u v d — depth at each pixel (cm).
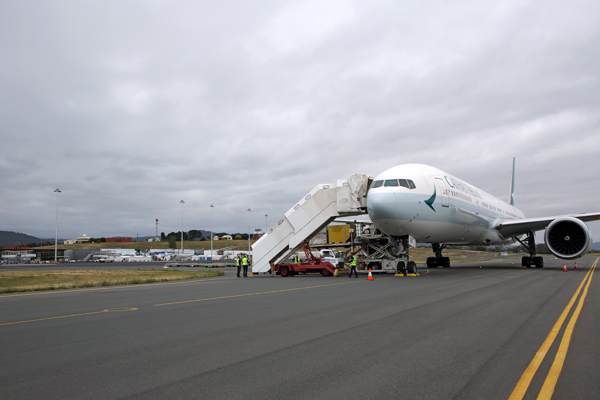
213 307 1224
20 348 714
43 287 2114
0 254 9956
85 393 480
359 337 767
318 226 3067
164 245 17138
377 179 2611
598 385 500
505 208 4212
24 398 464
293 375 541
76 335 823
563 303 1222
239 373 552
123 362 614
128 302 1402
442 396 462
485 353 647
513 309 1103
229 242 17388
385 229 2562
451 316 994
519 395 466
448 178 2764
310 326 882
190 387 497
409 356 630
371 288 1769
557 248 3028
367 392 474
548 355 634
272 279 2686
